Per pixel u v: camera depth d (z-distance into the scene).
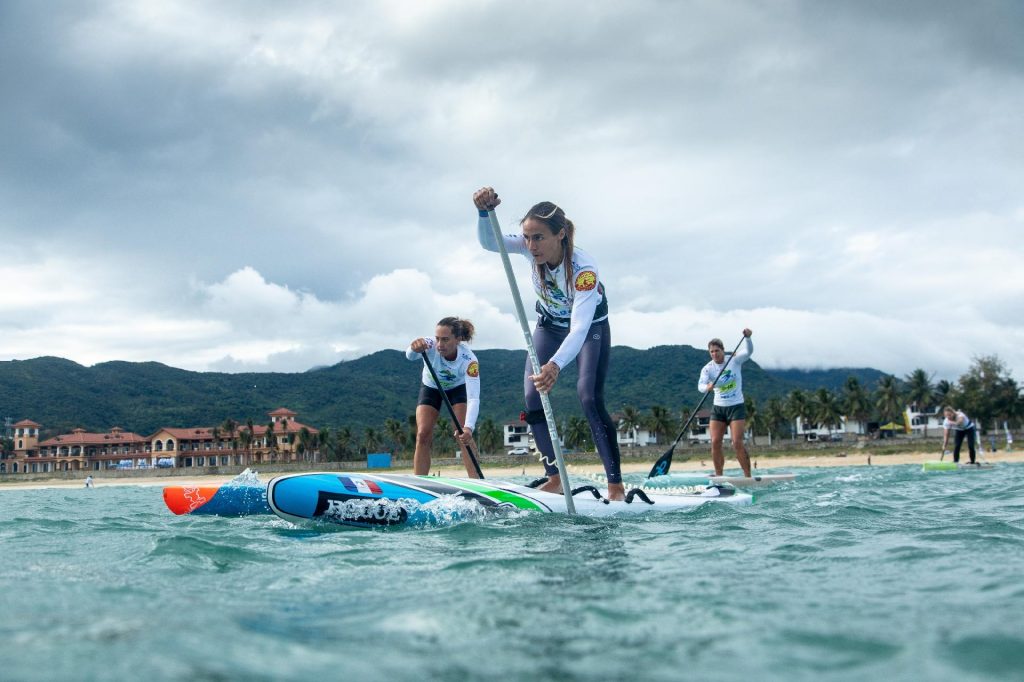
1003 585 2.43
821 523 4.52
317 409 144.12
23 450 92.81
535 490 5.38
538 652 1.71
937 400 78.19
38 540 4.04
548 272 5.36
